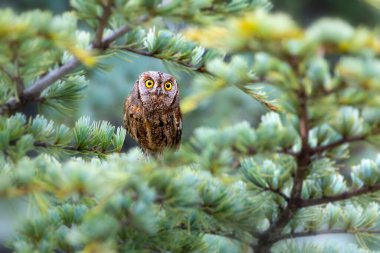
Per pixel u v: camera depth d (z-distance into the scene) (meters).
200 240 4.99
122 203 4.20
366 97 3.77
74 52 4.16
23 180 4.10
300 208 4.71
